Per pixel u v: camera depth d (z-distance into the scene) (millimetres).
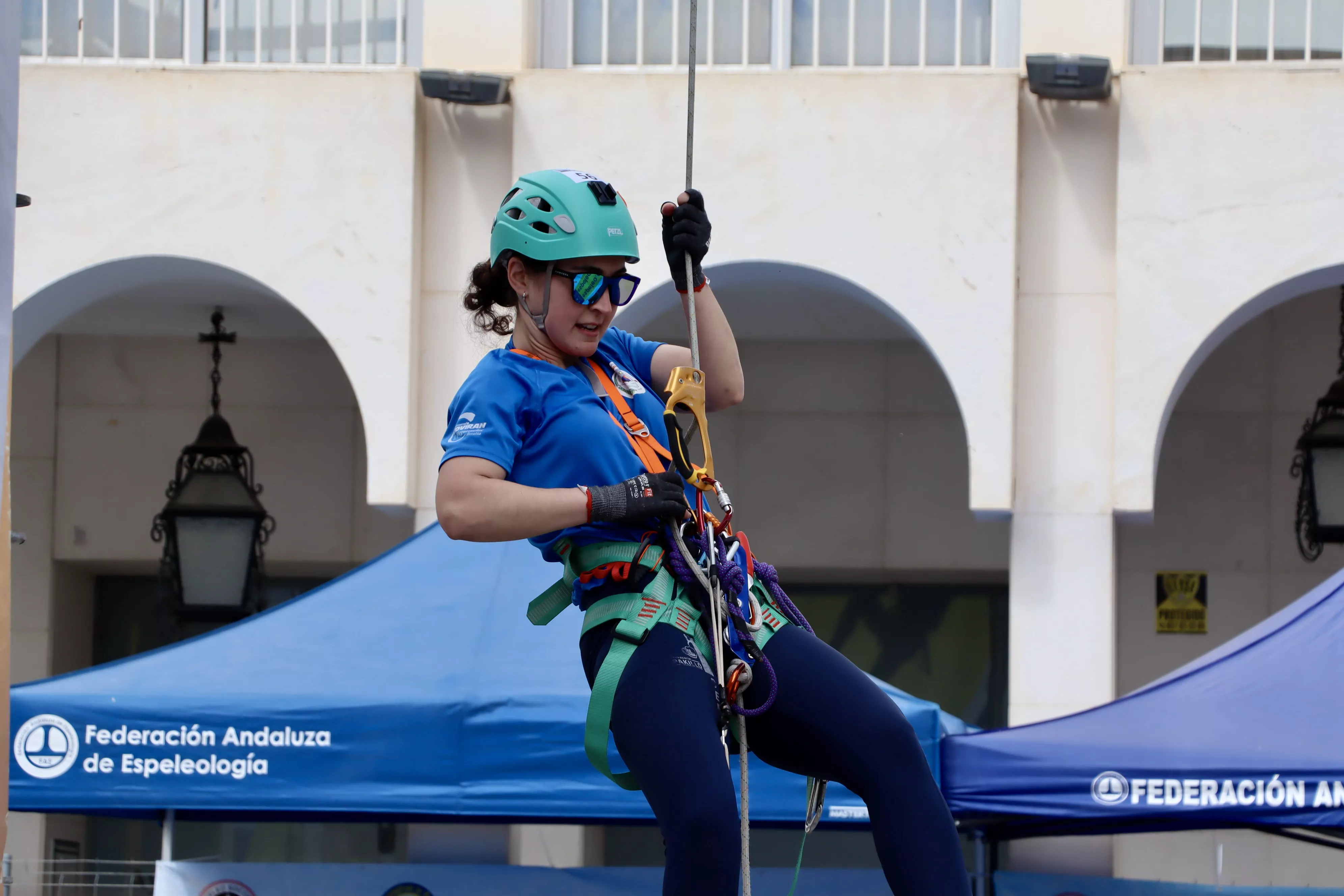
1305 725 18875
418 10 26531
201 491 27203
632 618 8375
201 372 32188
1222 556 30047
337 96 25484
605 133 25281
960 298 24578
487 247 25719
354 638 20859
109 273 25750
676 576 8508
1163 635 30016
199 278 26750
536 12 26422
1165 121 24469
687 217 9219
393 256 25250
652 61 26234
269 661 20453
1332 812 18406
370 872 23125
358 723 19531
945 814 8055
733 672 8070
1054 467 24547
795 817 19219
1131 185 24438
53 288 25375
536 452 8766
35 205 25391
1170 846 29641
